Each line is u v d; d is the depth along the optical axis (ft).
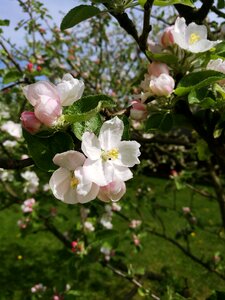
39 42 2.30
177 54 0.74
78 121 0.56
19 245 3.75
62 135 0.58
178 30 0.72
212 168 1.83
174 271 3.18
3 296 2.74
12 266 3.27
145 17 0.71
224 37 1.05
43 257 3.48
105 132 0.56
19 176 2.10
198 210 5.02
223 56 0.76
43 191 2.18
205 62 0.74
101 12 0.72
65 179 0.56
